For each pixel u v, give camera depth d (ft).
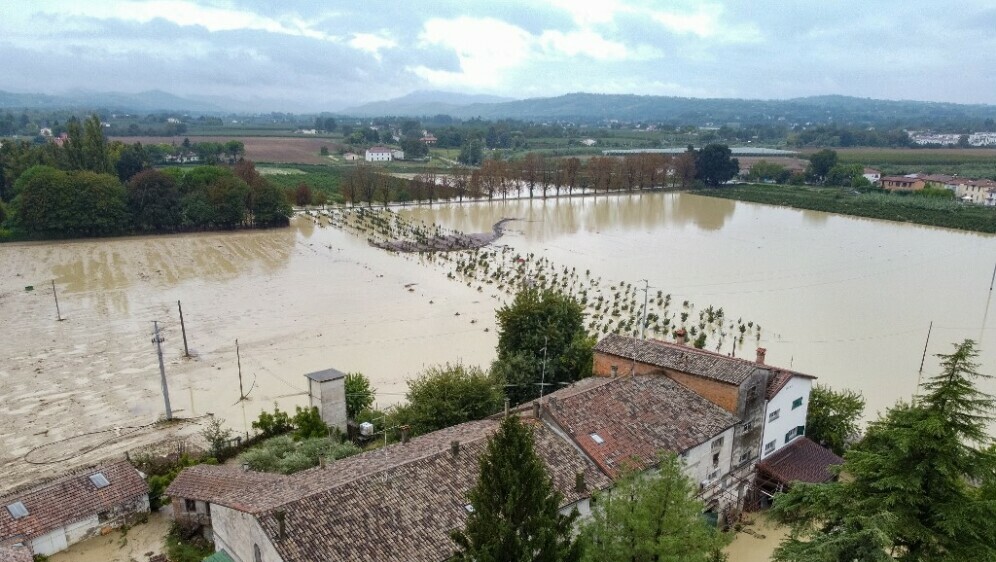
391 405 197.77
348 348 252.21
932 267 395.14
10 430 184.44
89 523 132.05
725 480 142.61
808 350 255.50
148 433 184.14
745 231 516.32
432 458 113.19
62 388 212.43
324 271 371.97
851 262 405.59
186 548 128.77
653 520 94.22
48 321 277.64
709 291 337.31
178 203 481.05
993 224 521.24
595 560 93.71
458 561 84.84
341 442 166.61
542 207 639.76
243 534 102.27
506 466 78.84
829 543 71.82
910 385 223.92
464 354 247.50
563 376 190.08
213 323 278.26
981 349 256.93
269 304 306.14
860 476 84.58
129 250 421.18
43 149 544.21
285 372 229.04
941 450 76.89
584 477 116.37
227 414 196.95
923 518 79.15
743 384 140.26
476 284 346.54
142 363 234.17
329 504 99.40
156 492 142.10
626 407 136.67
